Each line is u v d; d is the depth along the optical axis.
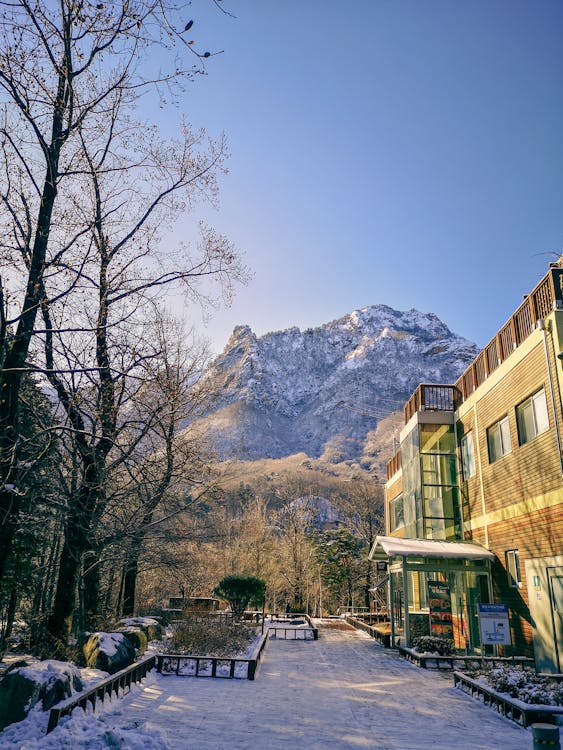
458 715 9.29
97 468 13.06
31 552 15.18
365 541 49.97
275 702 9.84
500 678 10.23
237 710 9.09
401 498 29.25
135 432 15.18
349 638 22.70
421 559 18.83
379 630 21.78
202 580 28.80
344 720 8.71
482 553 17.36
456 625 20.16
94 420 13.46
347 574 47.50
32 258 10.29
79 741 6.51
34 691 7.60
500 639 12.45
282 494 51.44
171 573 23.19
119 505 15.07
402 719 8.91
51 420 12.55
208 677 12.12
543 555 14.08
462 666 14.86
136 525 15.16
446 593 17.91
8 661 11.52
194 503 16.72
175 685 11.10
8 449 9.62
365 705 9.88
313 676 12.88
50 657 11.36
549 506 13.81
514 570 16.17
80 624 16.38
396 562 19.73
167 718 8.36
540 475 14.33
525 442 15.56
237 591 24.59
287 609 40.56
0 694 7.58
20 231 10.52
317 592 54.47
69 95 10.45
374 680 12.58
